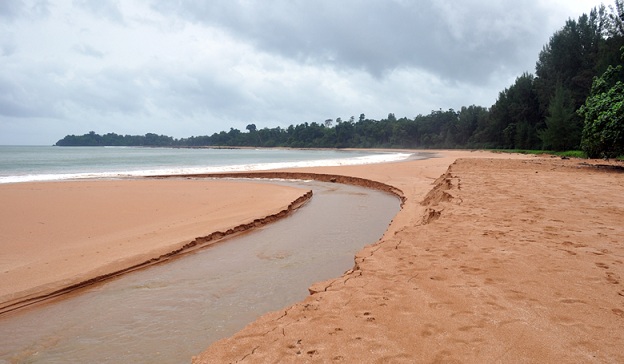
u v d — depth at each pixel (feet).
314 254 26.43
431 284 14.60
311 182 79.92
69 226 33.35
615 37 141.18
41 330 16.07
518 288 13.84
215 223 34.65
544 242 19.74
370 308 12.76
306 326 11.76
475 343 10.19
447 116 370.94
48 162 143.84
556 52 182.39
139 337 15.26
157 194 52.95
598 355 9.42
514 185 42.91
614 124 60.90
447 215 27.37
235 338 11.51
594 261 16.55
